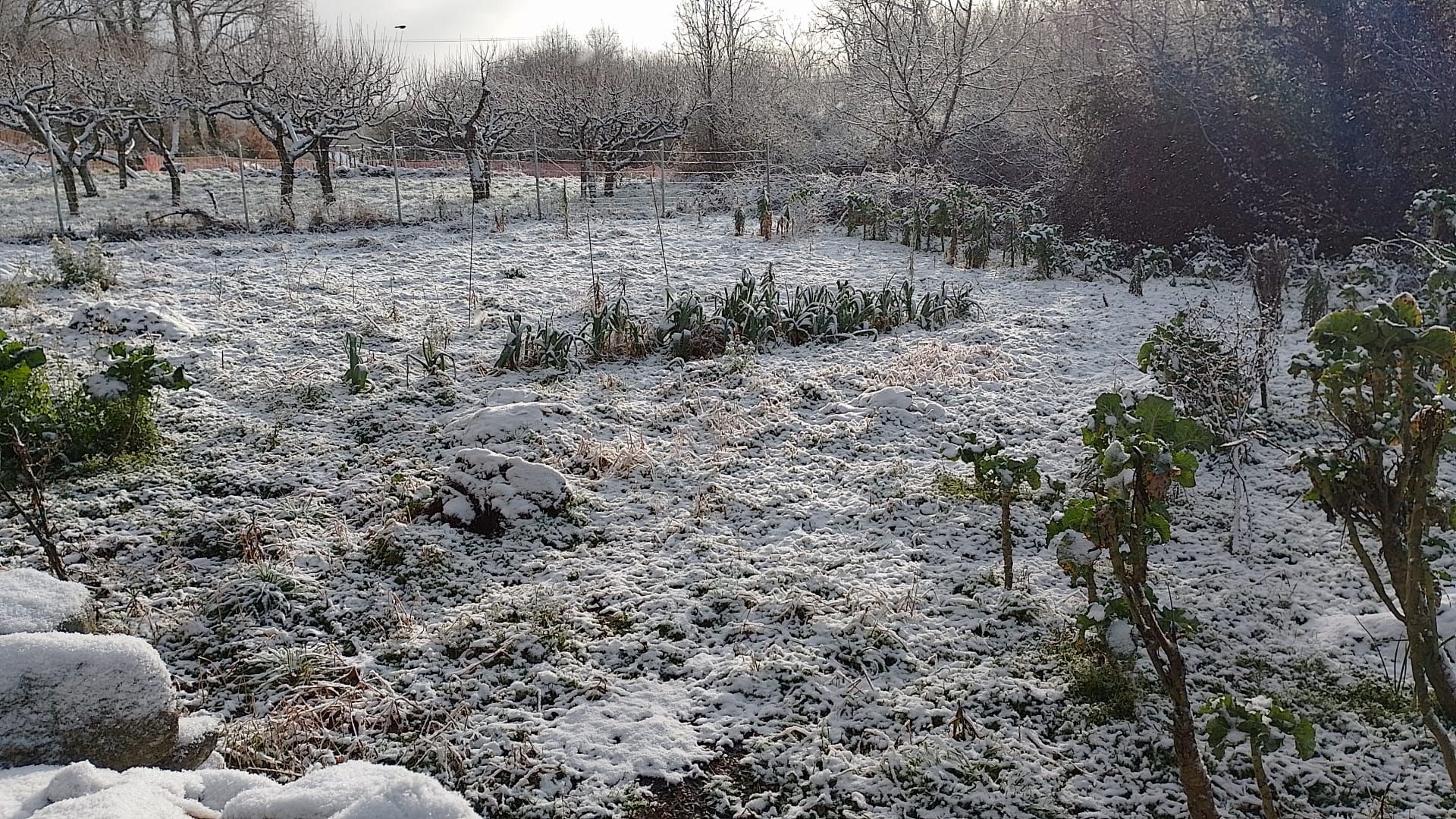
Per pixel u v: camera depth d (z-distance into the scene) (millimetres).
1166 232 14219
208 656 4441
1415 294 8703
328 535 5473
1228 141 13562
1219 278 12094
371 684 4223
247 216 15250
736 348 8414
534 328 9328
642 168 27266
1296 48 13227
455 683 4223
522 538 5469
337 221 15539
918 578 5098
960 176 20562
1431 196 8219
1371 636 4543
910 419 7074
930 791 3660
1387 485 3078
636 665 4379
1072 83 16797
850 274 11820
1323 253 13039
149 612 4684
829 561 5234
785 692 4188
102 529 5395
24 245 13227
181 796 2533
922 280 11547
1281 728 3273
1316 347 3033
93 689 2967
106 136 22219
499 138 21906
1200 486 6109
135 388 6180
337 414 7109
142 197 19672
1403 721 4043
